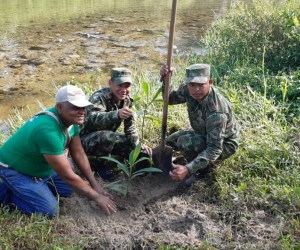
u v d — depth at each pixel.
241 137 4.09
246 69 5.71
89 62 7.82
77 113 3.03
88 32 10.23
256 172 3.62
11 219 3.14
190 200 3.42
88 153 3.74
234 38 6.85
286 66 5.87
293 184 3.41
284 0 7.43
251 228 3.00
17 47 8.87
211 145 3.34
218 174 3.58
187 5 14.35
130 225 3.18
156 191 3.61
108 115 3.47
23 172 3.21
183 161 4.03
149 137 4.41
